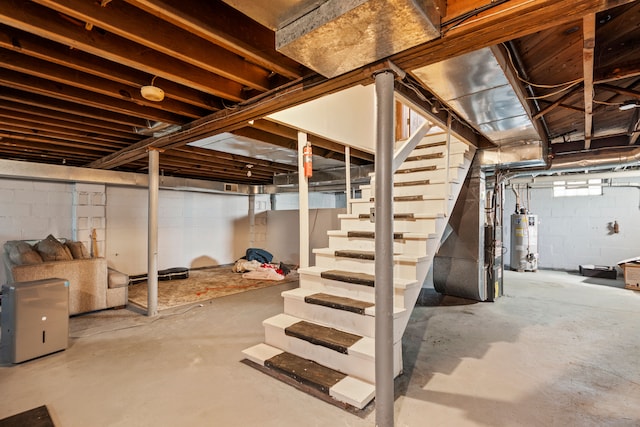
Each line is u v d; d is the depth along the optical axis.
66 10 1.35
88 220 5.14
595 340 2.95
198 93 2.51
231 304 4.21
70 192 5.18
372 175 3.22
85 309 3.73
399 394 2.06
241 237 8.01
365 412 1.88
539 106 3.13
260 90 2.32
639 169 5.32
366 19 1.24
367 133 3.82
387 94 1.63
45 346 2.63
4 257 4.04
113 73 2.06
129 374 2.34
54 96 2.29
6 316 2.57
